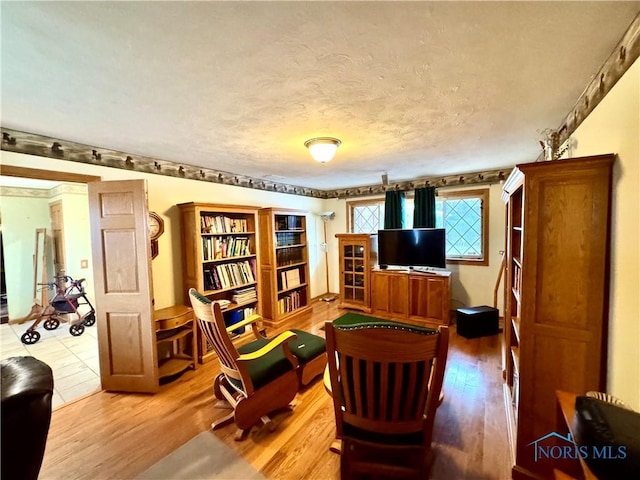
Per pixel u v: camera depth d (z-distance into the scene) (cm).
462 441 190
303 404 234
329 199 578
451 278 433
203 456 181
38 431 102
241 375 195
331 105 177
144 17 99
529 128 223
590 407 89
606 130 137
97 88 150
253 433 201
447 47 122
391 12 100
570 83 155
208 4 94
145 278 248
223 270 353
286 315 429
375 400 138
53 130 214
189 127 210
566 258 145
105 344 255
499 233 402
